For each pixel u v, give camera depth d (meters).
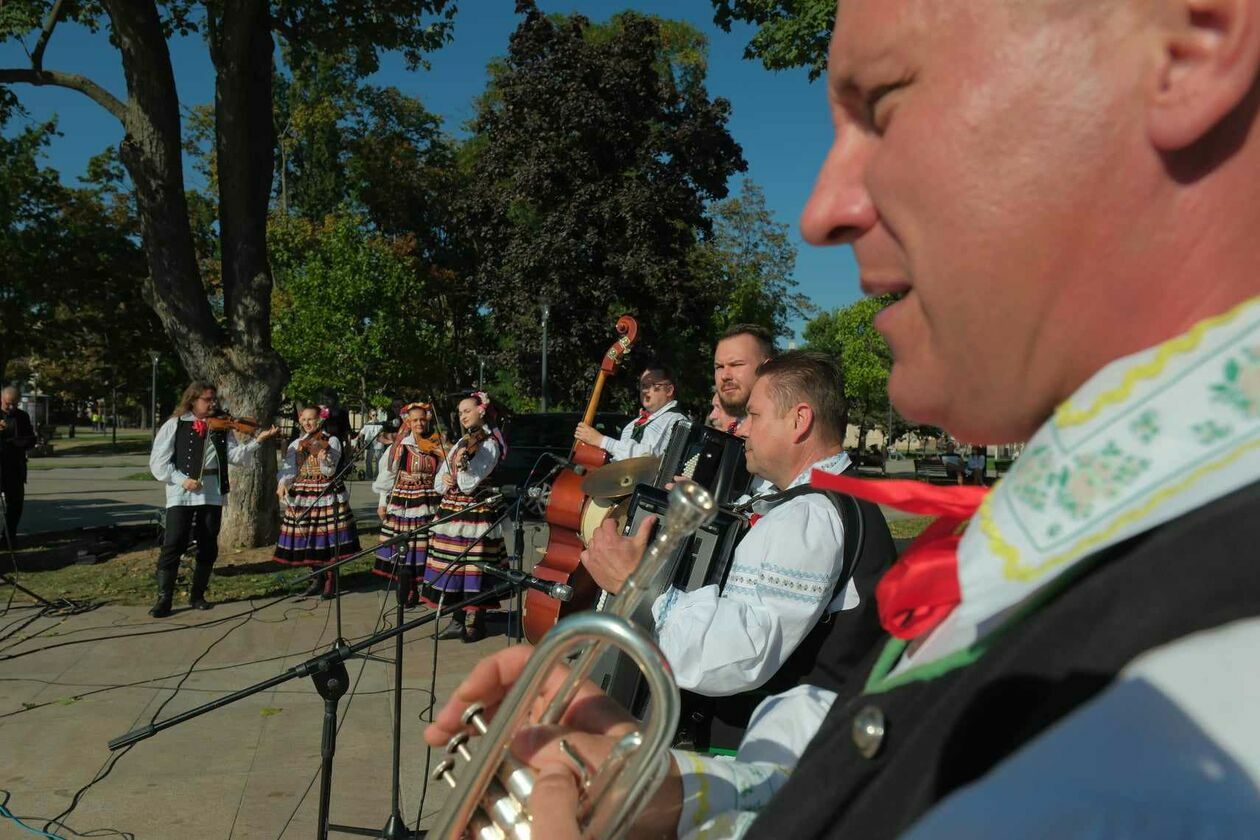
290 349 22.70
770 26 8.55
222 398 9.38
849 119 0.57
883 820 0.44
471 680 0.88
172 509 7.07
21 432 10.58
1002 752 0.40
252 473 9.56
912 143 0.48
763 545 1.96
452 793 0.78
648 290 20.70
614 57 20.70
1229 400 0.39
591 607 4.34
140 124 8.93
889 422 29.11
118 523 12.63
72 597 7.60
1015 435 0.51
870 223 0.55
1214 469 0.38
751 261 31.70
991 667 0.42
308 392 22.64
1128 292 0.44
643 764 0.68
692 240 21.89
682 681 1.90
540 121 20.53
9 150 21.94
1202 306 0.44
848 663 1.94
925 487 0.65
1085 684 0.36
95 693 5.19
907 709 0.49
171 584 7.04
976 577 0.45
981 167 0.45
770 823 0.53
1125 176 0.43
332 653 2.89
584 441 6.45
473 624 6.43
